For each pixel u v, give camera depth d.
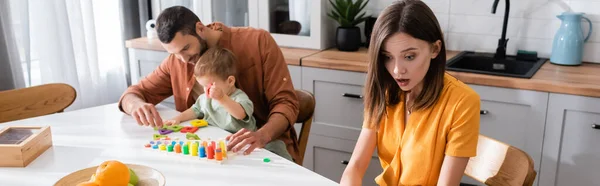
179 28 1.74
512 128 2.28
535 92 2.18
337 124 2.68
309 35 2.98
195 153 1.45
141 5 3.36
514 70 2.64
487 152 1.39
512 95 2.23
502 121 2.29
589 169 2.17
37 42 2.93
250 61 1.94
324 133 2.73
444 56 1.33
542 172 2.27
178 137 1.61
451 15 2.83
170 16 1.75
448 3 2.82
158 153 1.48
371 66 1.34
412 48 1.23
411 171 1.42
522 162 1.28
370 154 1.52
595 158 2.15
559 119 2.17
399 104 1.46
